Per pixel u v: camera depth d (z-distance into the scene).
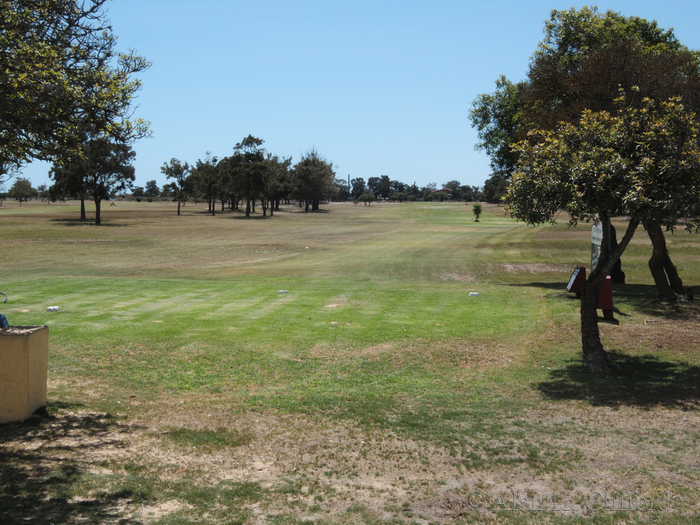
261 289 17.61
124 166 74.25
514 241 41.03
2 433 6.11
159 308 14.03
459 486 5.17
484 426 6.88
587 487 5.12
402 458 5.86
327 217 101.38
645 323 12.62
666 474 5.41
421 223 82.75
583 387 8.48
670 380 8.80
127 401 7.62
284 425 6.86
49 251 40.16
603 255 9.48
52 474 5.05
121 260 34.25
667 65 16.97
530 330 11.93
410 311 13.94
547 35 23.45
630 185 8.41
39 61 7.04
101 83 7.64
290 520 4.42
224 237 55.31
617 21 22.94
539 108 22.27
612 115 16.23
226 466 5.57
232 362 9.56
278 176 117.19
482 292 17.27
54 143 7.93
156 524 4.23
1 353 6.38
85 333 11.12
